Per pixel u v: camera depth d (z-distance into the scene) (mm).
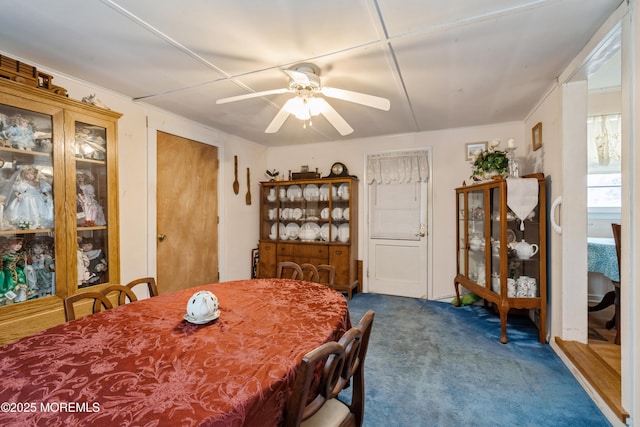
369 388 1960
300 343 1173
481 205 3119
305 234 4434
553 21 1616
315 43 1826
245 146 4363
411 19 1595
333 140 4430
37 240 1896
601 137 3426
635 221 1426
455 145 3799
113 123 2246
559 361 2275
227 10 1516
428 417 1684
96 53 1946
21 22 1602
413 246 4070
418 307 3607
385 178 4176
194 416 748
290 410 853
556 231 2355
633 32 1413
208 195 3697
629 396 1486
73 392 839
